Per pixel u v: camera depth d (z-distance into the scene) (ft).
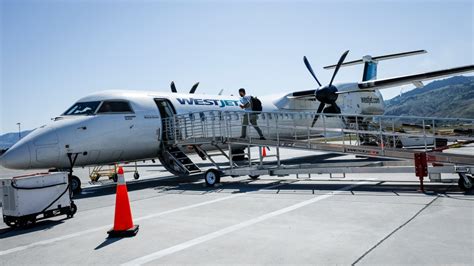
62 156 34.50
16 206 21.24
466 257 12.86
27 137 34.30
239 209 23.45
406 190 27.32
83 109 37.83
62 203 23.52
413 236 15.60
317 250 14.55
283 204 24.36
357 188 29.66
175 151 42.78
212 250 15.28
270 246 15.42
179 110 44.32
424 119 30.91
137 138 39.50
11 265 14.85
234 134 50.52
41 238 19.10
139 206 26.58
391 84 52.85
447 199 23.04
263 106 56.44
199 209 24.16
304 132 63.62
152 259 14.53
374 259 13.16
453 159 27.25
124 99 39.65
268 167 35.68
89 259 14.97
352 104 66.54
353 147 32.65
